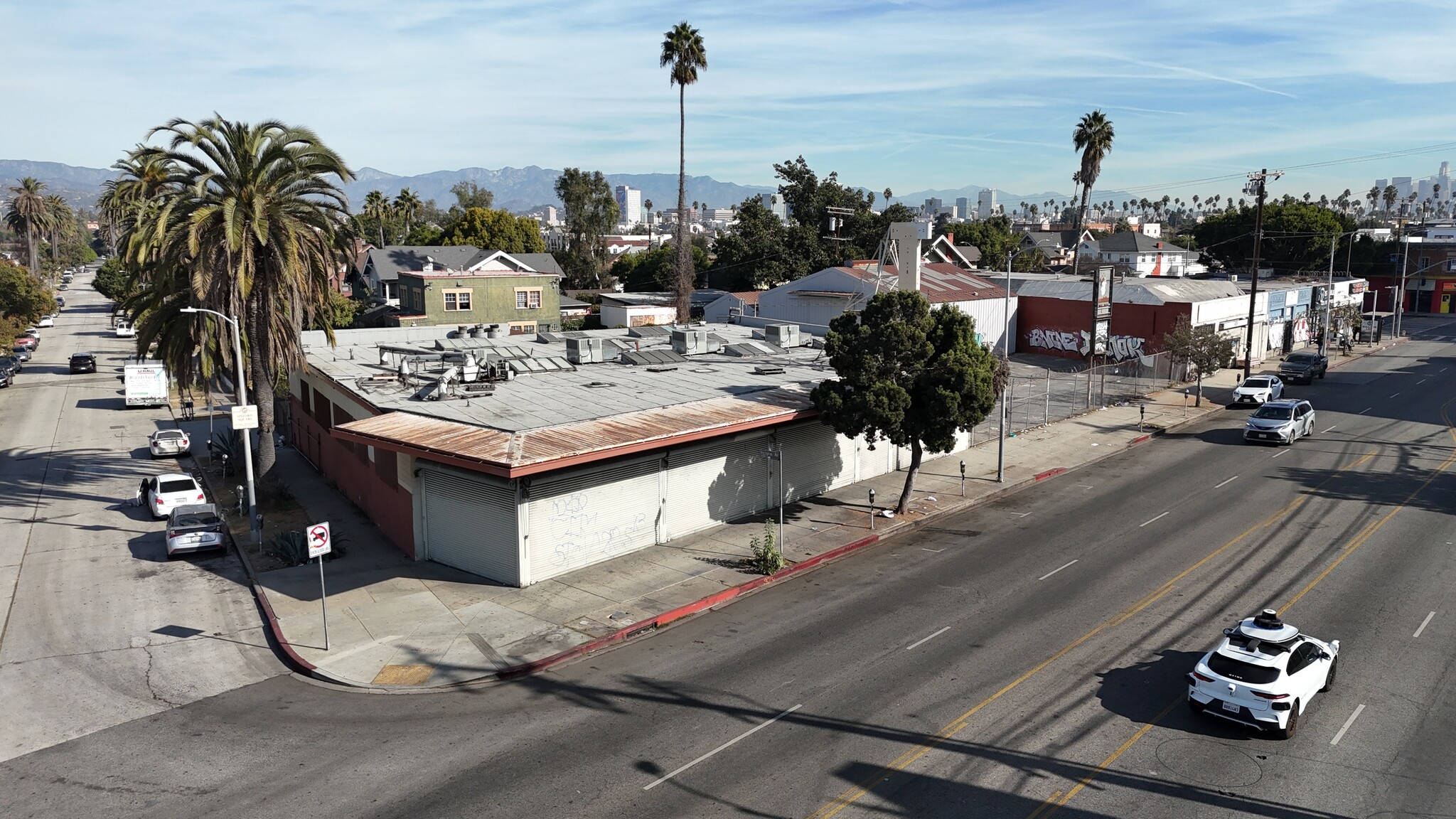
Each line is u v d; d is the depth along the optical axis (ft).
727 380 106.42
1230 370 204.13
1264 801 42.52
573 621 67.56
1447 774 44.65
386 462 89.30
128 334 308.60
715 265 315.58
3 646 66.13
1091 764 46.01
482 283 235.81
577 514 78.64
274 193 99.81
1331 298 258.57
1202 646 61.00
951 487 106.93
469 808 42.63
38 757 49.21
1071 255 459.73
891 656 60.29
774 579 77.05
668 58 241.35
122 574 82.33
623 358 121.19
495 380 102.27
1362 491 101.55
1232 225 339.77
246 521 98.17
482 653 62.18
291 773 46.70
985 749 47.70
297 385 131.95
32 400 190.29
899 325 86.84
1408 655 58.80
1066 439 133.49
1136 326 201.16
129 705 56.03
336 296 222.89
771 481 98.07
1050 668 57.82
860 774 45.29
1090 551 82.69
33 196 396.37
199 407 183.42
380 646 63.98
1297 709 48.98
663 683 57.16
